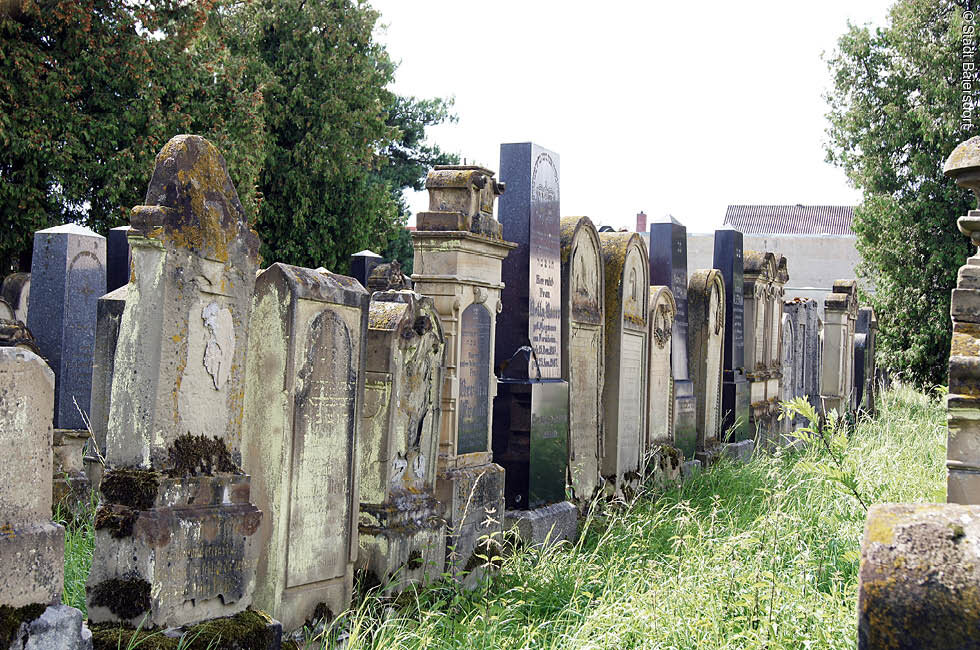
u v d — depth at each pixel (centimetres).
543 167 842
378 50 2611
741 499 948
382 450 609
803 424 1792
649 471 1076
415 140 3356
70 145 1631
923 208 2444
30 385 343
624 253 1015
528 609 605
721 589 536
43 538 344
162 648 414
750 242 4197
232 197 478
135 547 428
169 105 1823
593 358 970
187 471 448
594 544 831
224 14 2398
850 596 527
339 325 544
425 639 487
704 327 1303
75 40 1648
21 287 1216
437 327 657
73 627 351
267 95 2367
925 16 2483
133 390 439
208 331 461
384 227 2638
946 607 129
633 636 504
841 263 4075
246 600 478
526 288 813
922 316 2508
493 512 748
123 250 1091
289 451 508
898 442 1223
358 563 602
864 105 2539
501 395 810
